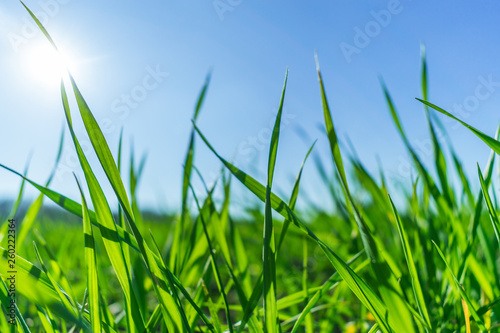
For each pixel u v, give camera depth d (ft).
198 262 1.15
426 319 0.83
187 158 1.09
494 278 1.11
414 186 1.18
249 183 0.81
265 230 0.76
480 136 0.80
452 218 1.11
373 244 0.77
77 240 2.93
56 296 0.81
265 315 0.76
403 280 0.96
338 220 2.42
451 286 0.99
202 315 0.87
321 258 2.70
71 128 0.73
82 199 0.76
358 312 1.53
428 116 1.12
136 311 0.82
